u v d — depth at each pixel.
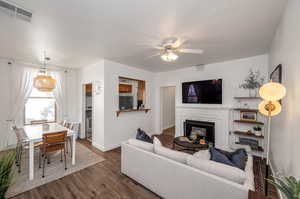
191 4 1.50
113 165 2.77
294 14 1.34
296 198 0.89
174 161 1.70
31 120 3.99
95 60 3.66
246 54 3.18
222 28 2.02
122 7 1.55
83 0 1.43
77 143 4.21
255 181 2.23
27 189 2.00
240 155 1.57
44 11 1.61
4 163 1.20
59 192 1.95
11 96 3.60
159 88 5.39
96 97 3.88
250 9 1.59
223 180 1.28
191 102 4.34
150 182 1.95
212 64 4.00
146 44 2.58
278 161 2.06
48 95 4.29
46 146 2.45
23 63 3.77
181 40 2.42
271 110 1.70
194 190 1.48
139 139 2.47
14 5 1.48
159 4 1.50
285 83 1.70
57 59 3.56
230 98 3.69
